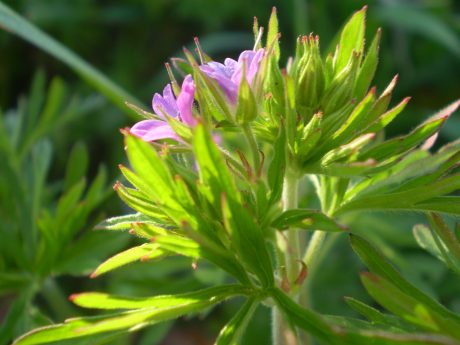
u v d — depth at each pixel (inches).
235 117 3.8
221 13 10.9
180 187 3.6
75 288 8.7
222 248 3.7
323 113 4.0
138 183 3.9
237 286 3.9
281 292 3.8
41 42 6.2
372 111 4.0
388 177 4.4
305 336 5.5
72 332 3.7
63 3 10.9
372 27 10.5
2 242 6.3
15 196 6.7
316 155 4.0
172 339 8.8
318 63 4.0
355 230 7.0
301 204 6.5
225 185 3.5
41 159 7.0
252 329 7.5
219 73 3.8
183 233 3.9
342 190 4.3
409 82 10.6
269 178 3.8
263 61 3.8
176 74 10.5
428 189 4.0
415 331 3.8
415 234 4.6
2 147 7.0
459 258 4.1
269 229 3.7
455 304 7.4
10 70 11.1
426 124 3.9
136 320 3.7
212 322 8.7
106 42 11.2
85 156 6.9
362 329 3.7
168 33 11.4
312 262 4.4
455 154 4.2
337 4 10.9
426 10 11.0
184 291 6.3
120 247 6.1
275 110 4.1
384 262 4.0
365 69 4.2
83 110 8.2
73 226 6.0
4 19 5.8
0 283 6.1
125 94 6.9
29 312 6.0
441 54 11.0
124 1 11.4
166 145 3.8
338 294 7.7
